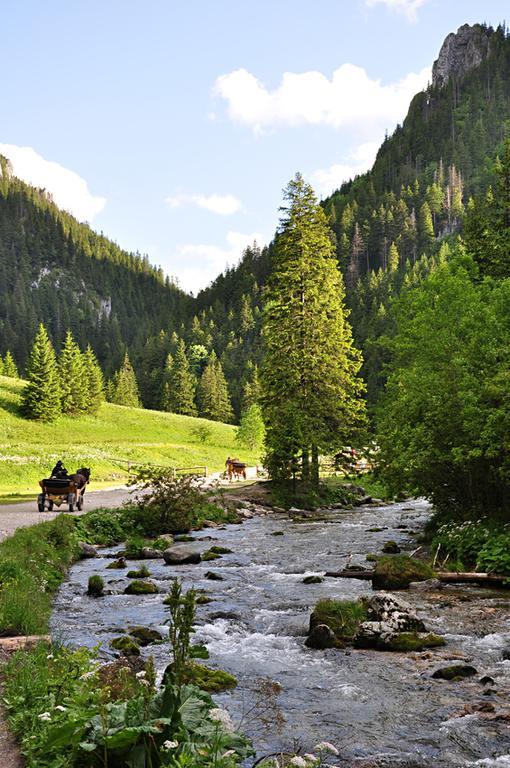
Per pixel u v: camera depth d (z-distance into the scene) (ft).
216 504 95.40
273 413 123.03
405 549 58.39
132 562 55.11
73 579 46.47
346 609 32.73
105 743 12.23
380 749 18.03
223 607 37.22
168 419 340.59
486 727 19.53
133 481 77.71
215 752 12.78
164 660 26.27
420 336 63.93
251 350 580.71
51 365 281.95
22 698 17.21
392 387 71.00
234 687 23.50
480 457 55.06
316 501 113.19
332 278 132.46
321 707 21.38
